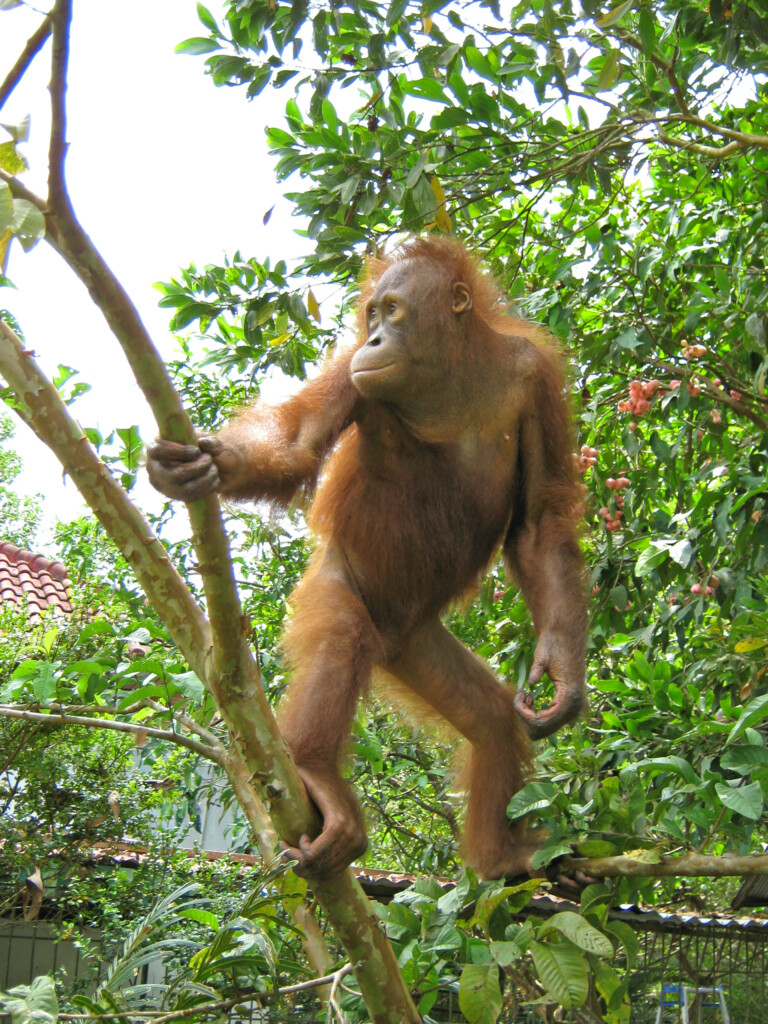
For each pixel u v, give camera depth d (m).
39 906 5.47
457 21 4.21
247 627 2.04
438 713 3.33
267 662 5.71
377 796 6.80
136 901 5.23
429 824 7.64
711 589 4.07
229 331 5.32
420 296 2.90
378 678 3.38
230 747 3.07
